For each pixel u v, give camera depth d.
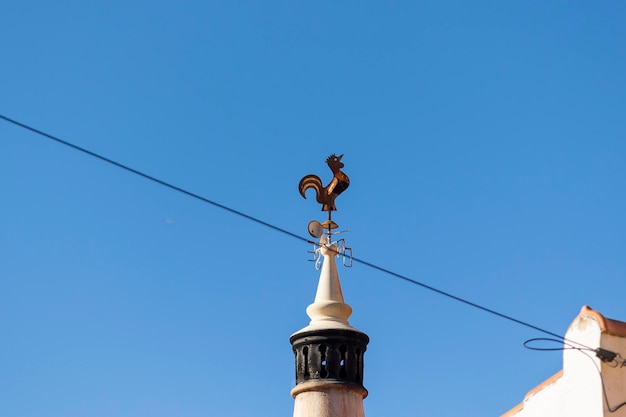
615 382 24.25
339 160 28.67
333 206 28.58
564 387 25.16
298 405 27.16
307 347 27.33
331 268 28.27
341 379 27.09
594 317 24.55
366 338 27.69
